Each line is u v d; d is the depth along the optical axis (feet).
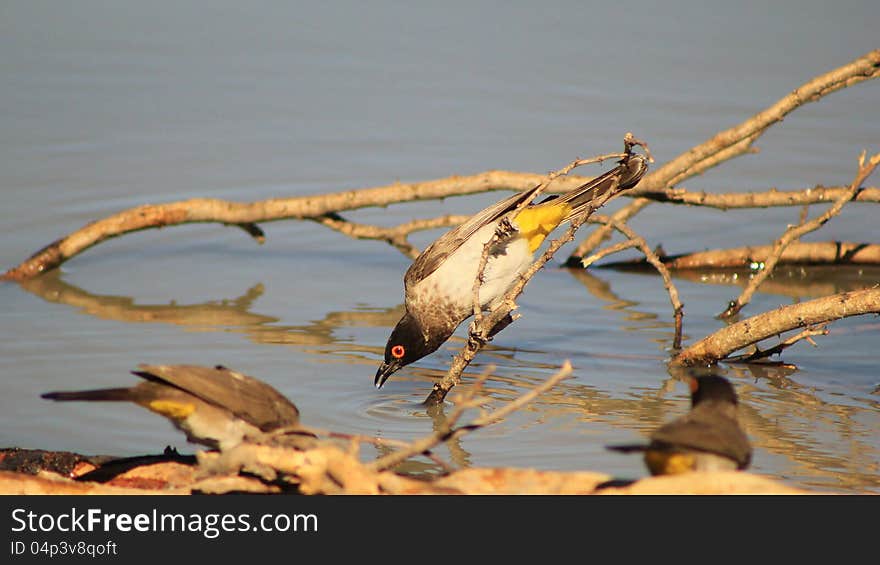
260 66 77.00
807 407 40.19
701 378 28.02
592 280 56.75
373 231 56.34
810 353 46.44
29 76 73.51
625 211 58.23
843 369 44.45
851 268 57.77
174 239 61.62
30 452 30.81
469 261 42.06
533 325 49.96
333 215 56.34
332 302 52.16
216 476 26.04
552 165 63.31
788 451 35.83
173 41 79.77
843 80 47.65
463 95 73.51
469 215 61.62
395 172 63.82
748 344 43.34
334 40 81.15
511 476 26.55
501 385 42.60
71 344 45.50
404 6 87.45
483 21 85.05
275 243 61.41
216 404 26.53
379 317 50.11
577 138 66.80
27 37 79.10
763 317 42.96
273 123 69.82
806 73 74.38
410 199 54.24
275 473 25.76
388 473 26.66
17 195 60.80
